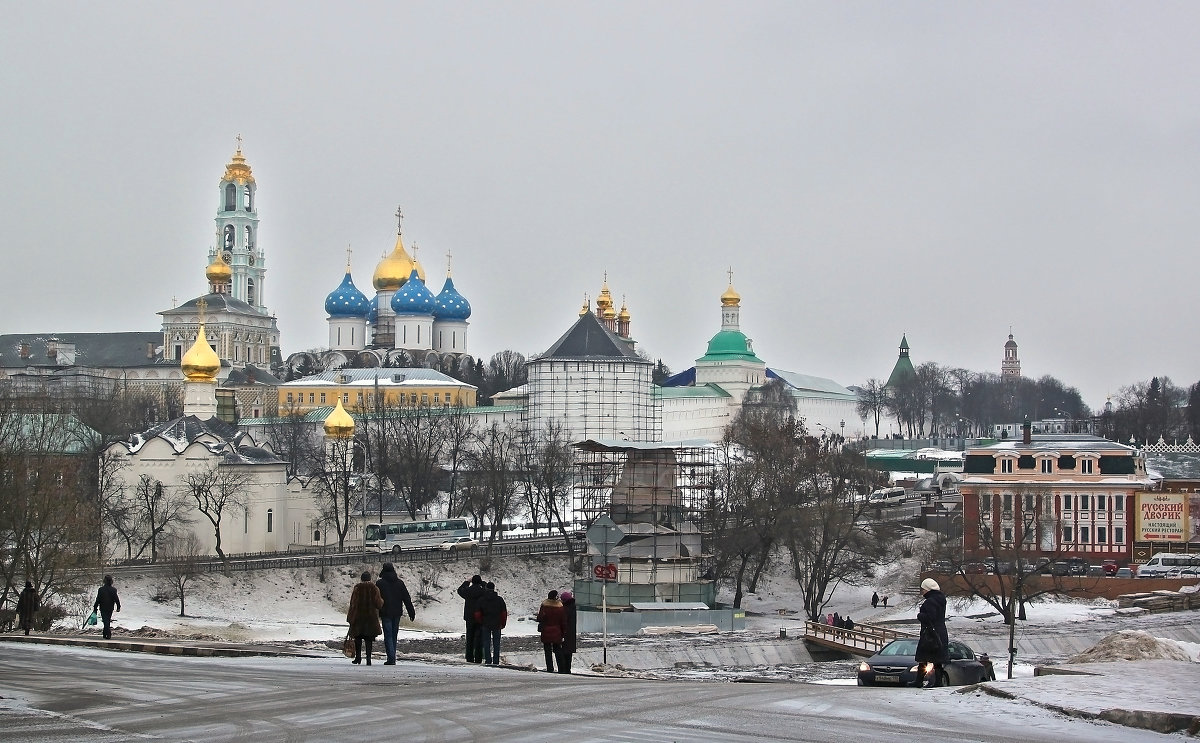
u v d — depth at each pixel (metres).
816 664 125.56
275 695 51.53
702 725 45.09
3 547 132.12
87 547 149.75
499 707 48.72
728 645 139.88
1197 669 59.94
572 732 43.59
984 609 184.88
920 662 63.69
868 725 45.41
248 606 185.75
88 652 71.31
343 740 42.19
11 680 55.94
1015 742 42.34
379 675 59.34
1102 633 153.88
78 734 42.97
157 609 176.75
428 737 42.69
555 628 67.75
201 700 50.19
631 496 186.12
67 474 186.25
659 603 177.88
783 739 42.59
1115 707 47.25
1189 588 194.12
